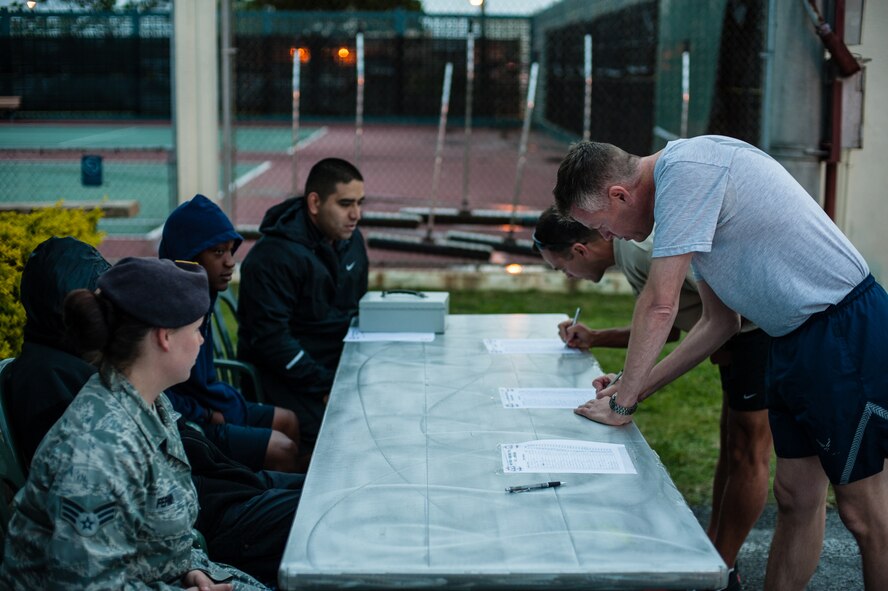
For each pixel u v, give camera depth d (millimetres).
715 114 9430
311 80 21859
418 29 21609
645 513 2174
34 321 2459
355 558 1949
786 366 2703
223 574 2361
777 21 6547
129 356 2053
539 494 2264
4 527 2404
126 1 8602
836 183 6551
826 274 2611
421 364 3375
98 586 1902
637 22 14523
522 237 10234
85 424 1979
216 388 3525
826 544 3816
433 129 23375
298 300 4129
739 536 3377
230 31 7895
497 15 21359
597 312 7500
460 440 2604
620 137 15664
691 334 2996
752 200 2574
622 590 1926
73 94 9000
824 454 2686
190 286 2094
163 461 2123
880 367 2590
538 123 21672
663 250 2559
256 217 11367
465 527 2092
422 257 9148
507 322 4078
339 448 2541
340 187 4094
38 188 10422
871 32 6344
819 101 6535
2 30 8320
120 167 13547
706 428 5098
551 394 3014
